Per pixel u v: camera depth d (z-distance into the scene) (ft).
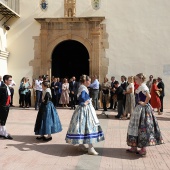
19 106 51.83
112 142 25.11
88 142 20.80
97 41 51.83
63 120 36.76
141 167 18.48
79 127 21.01
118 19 51.47
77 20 51.98
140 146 20.49
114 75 51.67
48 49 53.11
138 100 21.27
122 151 22.27
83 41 52.39
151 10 50.93
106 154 21.40
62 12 52.42
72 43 60.34
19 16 53.01
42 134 24.95
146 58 51.06
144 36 51.08
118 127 32.32
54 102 51.52
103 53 51.93
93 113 21.56
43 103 25.45
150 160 20.04
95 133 21.11
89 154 21.30
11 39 53.52
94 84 45.91
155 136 20.74
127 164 19.07
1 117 25.99
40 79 47.57
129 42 51.34
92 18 51.39
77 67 63.21
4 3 50.11
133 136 20.84
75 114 21.49
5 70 52.70
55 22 52.60
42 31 52.80
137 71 51.26
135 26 51.19
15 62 53.42
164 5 50.67
